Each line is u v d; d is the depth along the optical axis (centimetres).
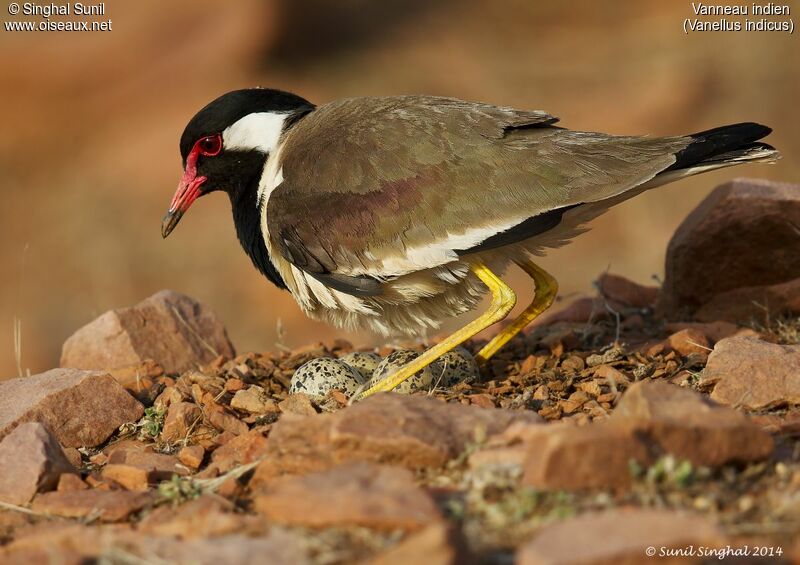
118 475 949
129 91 3612
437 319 1218
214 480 896
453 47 3712
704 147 1098
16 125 3572
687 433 796
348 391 1162
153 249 2994
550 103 3328
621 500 766
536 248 1166
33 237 3181
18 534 837
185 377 1230
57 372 1152
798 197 1335
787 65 3109
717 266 1382
